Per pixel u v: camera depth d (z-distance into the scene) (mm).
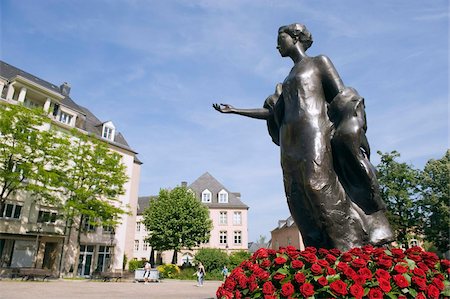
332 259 2922
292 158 4004
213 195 56031
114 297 13695
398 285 2598
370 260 2924
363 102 3949
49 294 13797
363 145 3914
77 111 34094
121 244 35344
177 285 23516
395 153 32406
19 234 27094
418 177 31578
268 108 5004
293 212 4137
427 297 2609
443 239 30594
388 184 31703
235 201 55906
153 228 38531
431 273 2867
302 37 4695
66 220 28281
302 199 3980
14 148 22078
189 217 38562
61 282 21438
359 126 3771
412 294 2574
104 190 26984
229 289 3193
